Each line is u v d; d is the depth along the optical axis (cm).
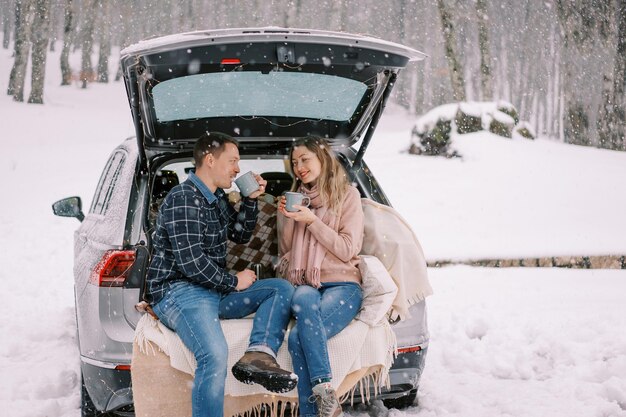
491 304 666
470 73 5756
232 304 350
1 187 1448
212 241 349
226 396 335
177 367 328
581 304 664
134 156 421
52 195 1342
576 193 1366
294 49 339
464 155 1669
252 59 337
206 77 371
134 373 329
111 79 5503
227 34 328
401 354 361
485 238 973
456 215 1155
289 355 340
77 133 2656
